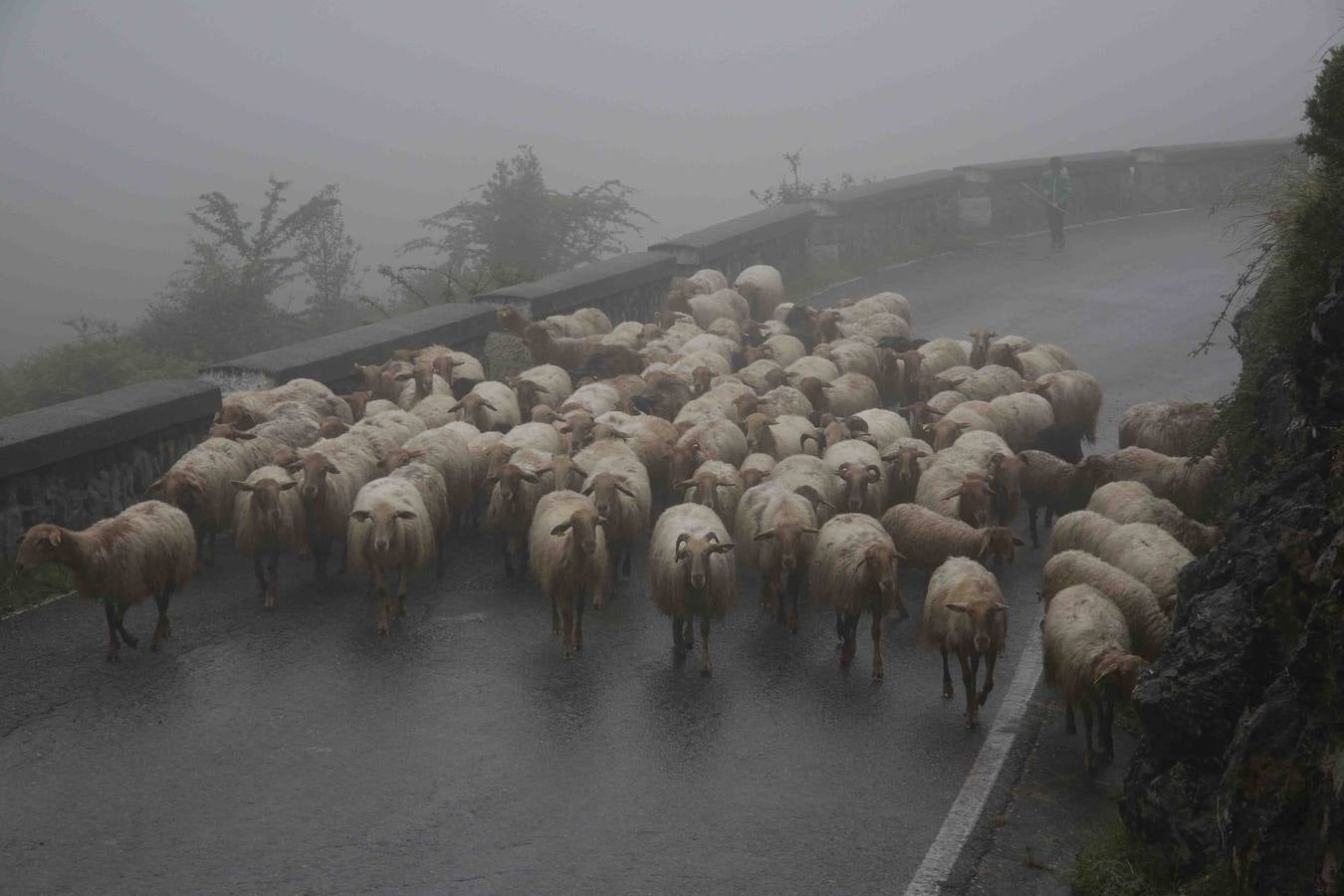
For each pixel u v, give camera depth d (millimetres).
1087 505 15688
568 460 15289
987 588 11828
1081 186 42469
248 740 11227
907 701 12148
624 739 11352
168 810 10070
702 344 22656
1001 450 16969
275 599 14453
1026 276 33469
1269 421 11500
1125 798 9281
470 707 11938
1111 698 10734
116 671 12570
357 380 21203
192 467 15031
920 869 9281
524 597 14773
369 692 12211
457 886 9094
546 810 10141
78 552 12195
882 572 12422
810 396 19859
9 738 11180
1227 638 8844
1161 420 17219
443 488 15367
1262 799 7723
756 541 14117
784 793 10406
